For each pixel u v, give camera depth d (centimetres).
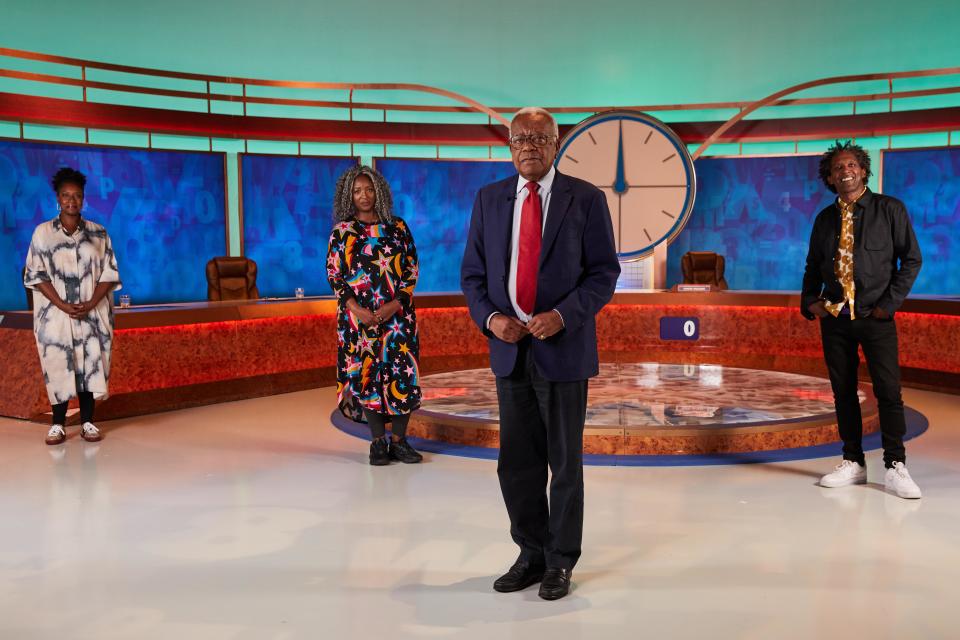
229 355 683
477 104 903
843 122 901
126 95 927
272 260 912
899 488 388
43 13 877
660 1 1002
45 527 357
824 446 484
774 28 986
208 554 322
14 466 467
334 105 914
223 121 869
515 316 281
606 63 1022
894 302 384
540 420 285
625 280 1001
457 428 507
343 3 988
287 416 613
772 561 307
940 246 865
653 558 312
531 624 257
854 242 390
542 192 279
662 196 688
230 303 692
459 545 330
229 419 603
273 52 979
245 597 281
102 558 319
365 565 309
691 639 245
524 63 1024
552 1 1012
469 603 274
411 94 1018
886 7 942
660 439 466
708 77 1011
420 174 939
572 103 1032
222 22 957
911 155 870
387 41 1005
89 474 448
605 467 443
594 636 248
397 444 470
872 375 399
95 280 532
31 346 604
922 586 283
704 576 294
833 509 370
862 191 396
